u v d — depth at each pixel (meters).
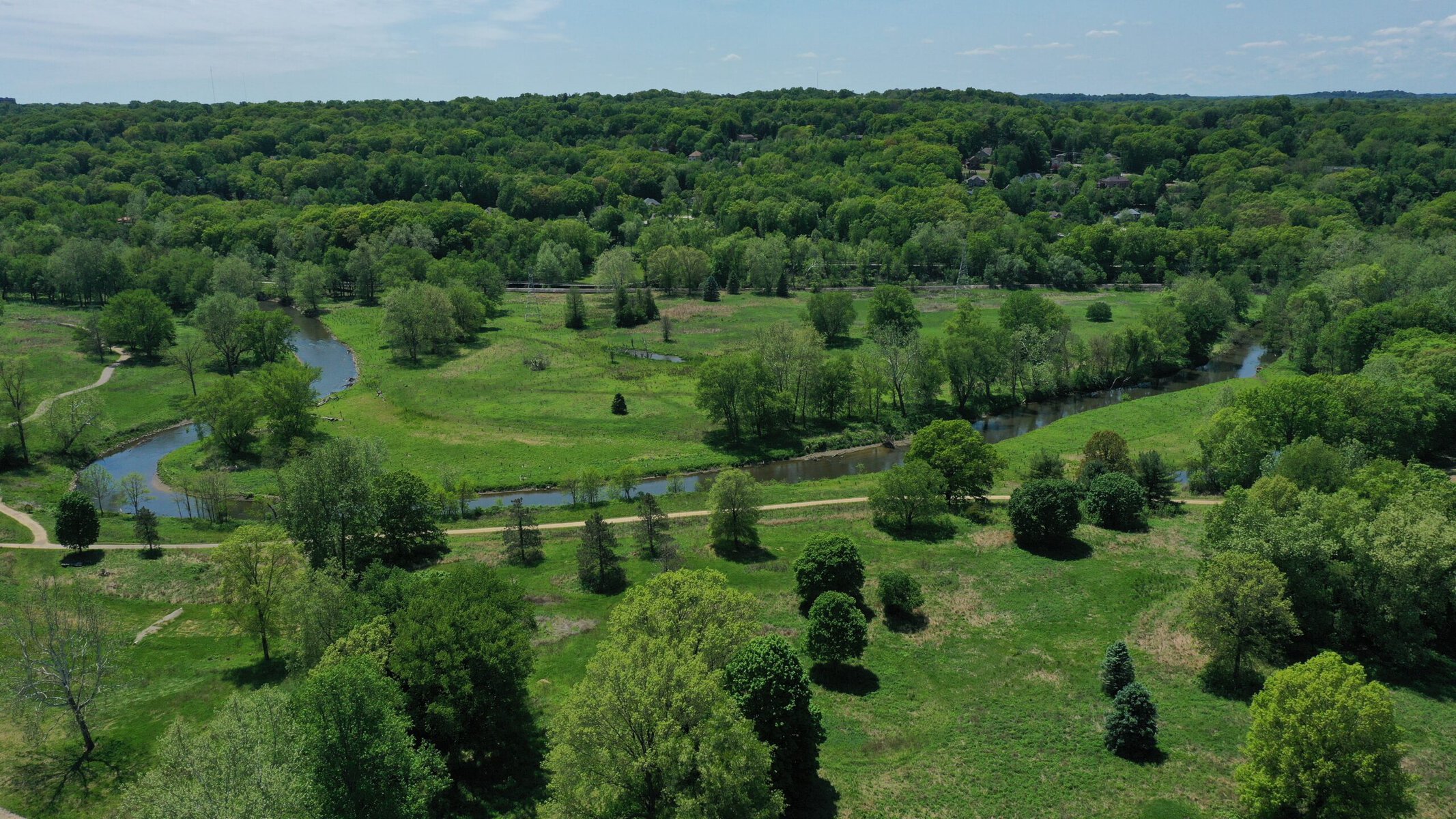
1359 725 41.84
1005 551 79.31
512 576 76.69
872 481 104.81
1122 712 51.56
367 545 79.00
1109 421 125.75
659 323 185.38
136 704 56.88
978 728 54.12
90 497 96.31
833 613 59.38
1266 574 56.31
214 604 71.19
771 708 46.38
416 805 41.38
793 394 132.38
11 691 50.91
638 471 104.81
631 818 41.78
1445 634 61.53
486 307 188.00
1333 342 132.25
